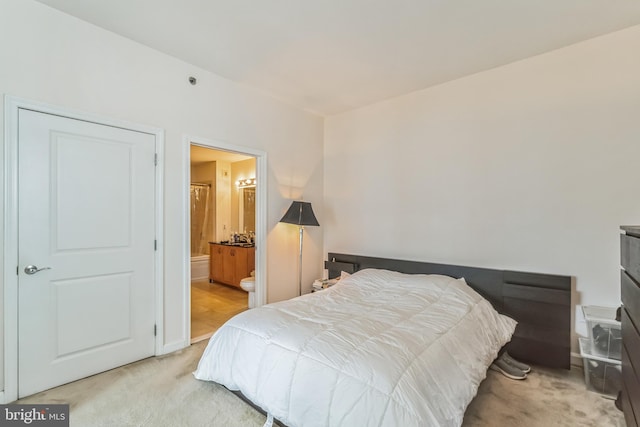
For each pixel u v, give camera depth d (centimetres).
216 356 204
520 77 270
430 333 177
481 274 281
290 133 375
